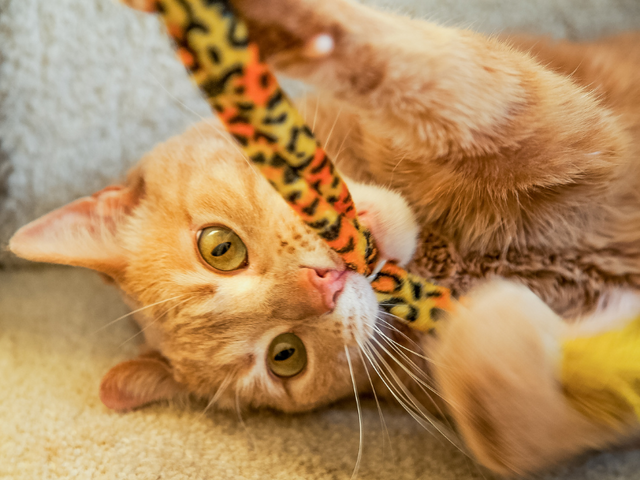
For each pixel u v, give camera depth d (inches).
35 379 12.0
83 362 12.6
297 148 5.3
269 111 4.9
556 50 11.1
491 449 7.9
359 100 7.4
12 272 16.4
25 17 15.4
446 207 9.6
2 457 10.0
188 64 4.5
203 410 11.3
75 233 10.9
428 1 14.4
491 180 8.8
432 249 10.2
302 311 9.4
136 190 11.3
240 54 4.5
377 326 9.9
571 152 8.5
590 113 8.8
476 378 7.5
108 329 13.7
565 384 7.7
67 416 10.9
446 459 9.6
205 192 9.9
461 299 8.9
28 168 16.2
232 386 10.9
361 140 10.3
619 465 9.1
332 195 6.2
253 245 9.6
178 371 11.1
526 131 8.3
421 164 9.2
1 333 13.7
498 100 8.0
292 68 6.5
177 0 4.2
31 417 10.9
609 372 7.4
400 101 7.5
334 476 9.3
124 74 15.9
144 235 10.7
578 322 8.9
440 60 7.5
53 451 10.1
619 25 14.9
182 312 10.3
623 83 10.5
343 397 11.6
